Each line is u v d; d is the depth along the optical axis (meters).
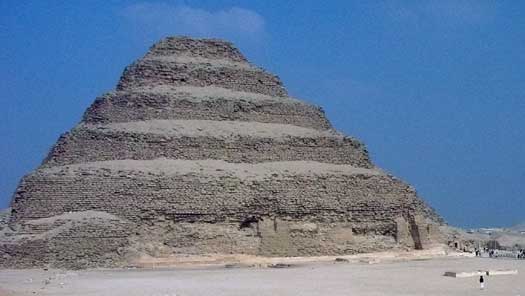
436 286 118.06
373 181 171.75
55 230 143.50
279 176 161.25
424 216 185.62
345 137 178.12
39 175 158.00
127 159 159.25
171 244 149.75
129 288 112.31
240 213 155.50
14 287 114.38
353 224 166.50
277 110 173.62
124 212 150.12
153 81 171.75
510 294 109.88
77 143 164.25
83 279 124.81
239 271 136.38
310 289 112.00
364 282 121.56
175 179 154.00
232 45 181.38
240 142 164.62
